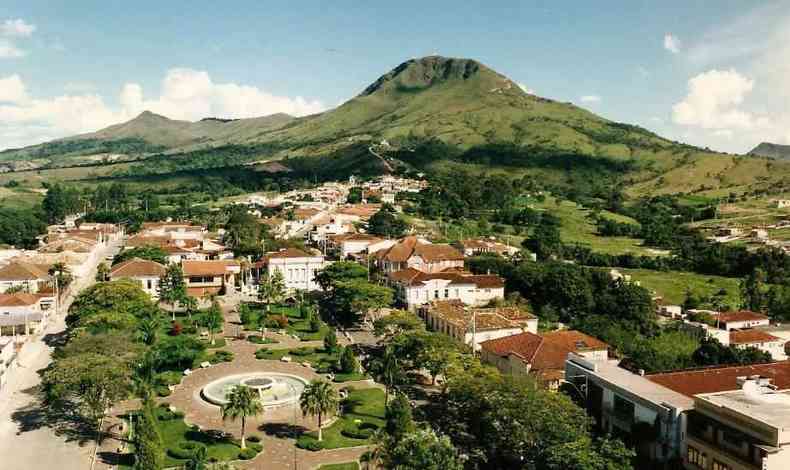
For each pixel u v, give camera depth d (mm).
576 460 74562
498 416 87438
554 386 112312
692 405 84875
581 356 108375
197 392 116500
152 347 128875
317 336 156250
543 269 196500
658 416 85062
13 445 94250
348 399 113312
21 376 124812
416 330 133250
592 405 98438
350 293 167125
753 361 127688
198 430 98625
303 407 95750
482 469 88562
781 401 80000
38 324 157250
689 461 80688
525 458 88062
